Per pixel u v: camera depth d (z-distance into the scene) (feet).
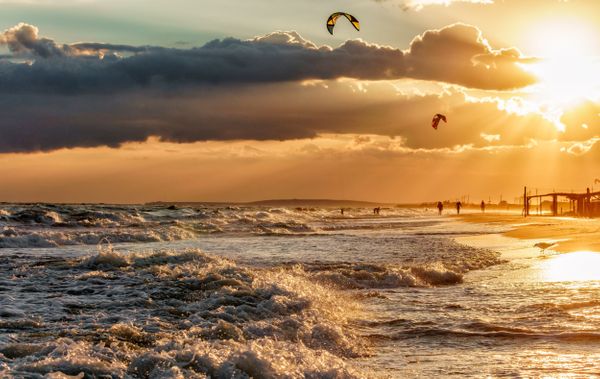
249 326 45.73
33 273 72.38
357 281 74.18
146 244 144.15
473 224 269.64
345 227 245.45
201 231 189.78
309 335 45.19
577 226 207.82
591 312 54.70
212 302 54.34
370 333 48.06
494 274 82.79
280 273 73.36
